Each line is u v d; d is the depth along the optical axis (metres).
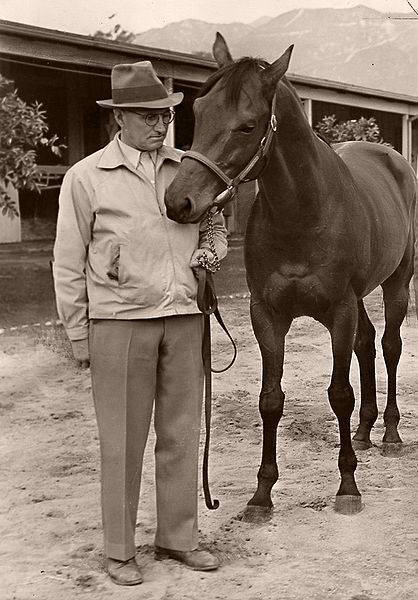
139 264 2.67
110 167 2.67
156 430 2.89
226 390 5.55
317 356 6.66
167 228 2.71
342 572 2.83
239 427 4.68
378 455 4.20
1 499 3.58
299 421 4.78
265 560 2.94
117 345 2.70
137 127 2.66
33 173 7.47
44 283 9.50
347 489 3.44
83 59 9.12
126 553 2.78
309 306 3.38
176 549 2.89
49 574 2.85
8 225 12.31
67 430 4.66
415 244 4.94
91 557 2.99
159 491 2.90
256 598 2.63
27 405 5.17
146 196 2.69
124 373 2.71
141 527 3.29
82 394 5.45
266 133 2.83
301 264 3.28
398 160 4.73
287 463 4.04
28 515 3.39
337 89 13.62
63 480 3.83
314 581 2.75
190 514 2.89
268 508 3.35
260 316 3.42
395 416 4.34
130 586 2.74
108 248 2.67
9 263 10.80
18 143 7.53
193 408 2.84
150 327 2.72
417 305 4.70
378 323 8.03
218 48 3.07
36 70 12.39
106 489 2.77
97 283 2.72
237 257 12.48
